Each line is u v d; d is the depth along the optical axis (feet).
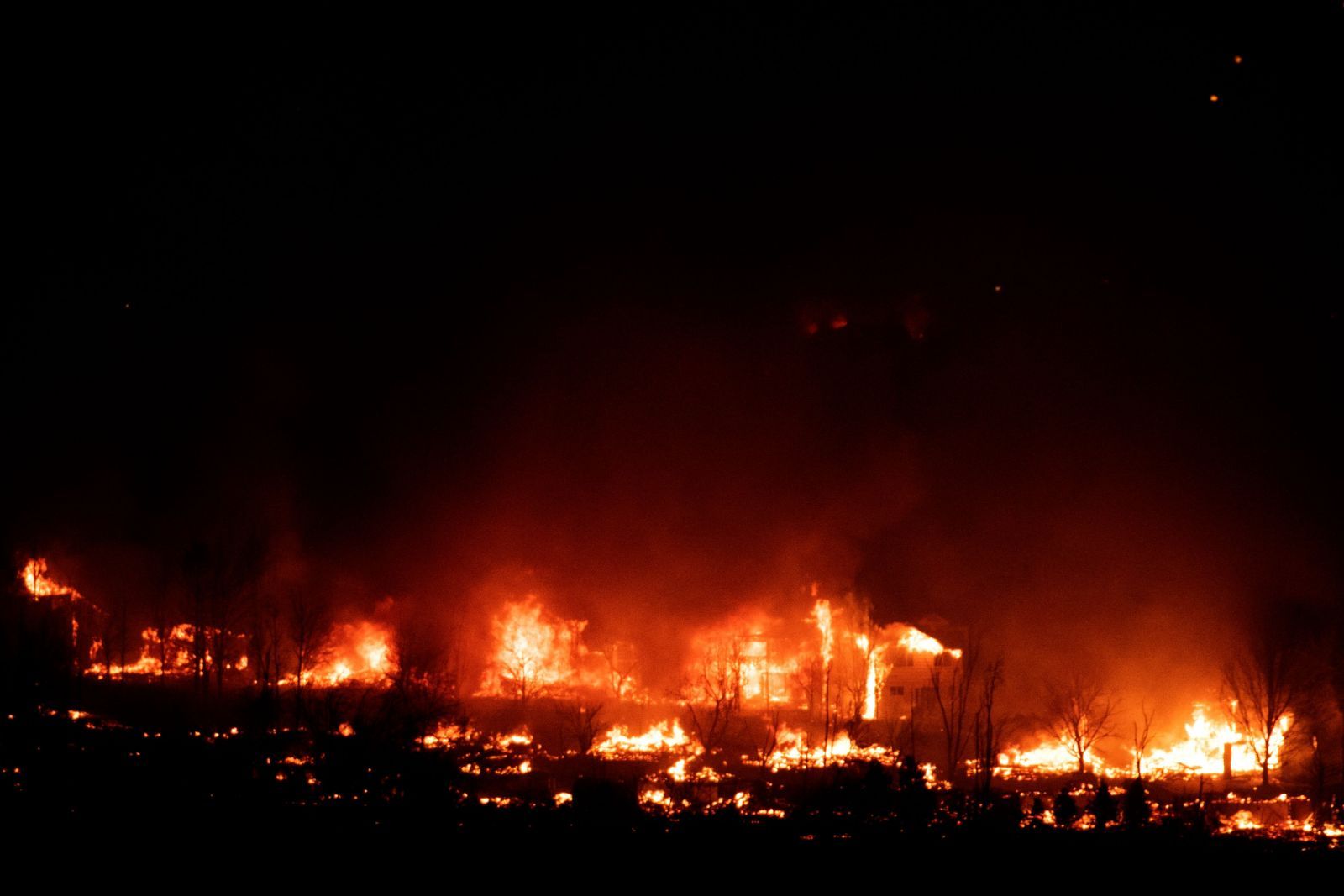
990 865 157.48
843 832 172.35
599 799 176.35
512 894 135.44
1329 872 159.33
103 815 156.46
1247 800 217.56
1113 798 209.46
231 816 159.02
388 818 163.32
